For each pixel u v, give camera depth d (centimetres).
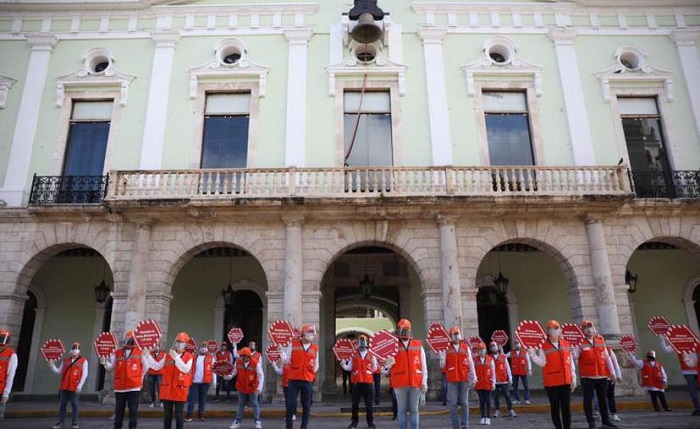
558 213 1443
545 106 1627
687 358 1021
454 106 1617
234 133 1612
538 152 1582
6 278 1447
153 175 1468
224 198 1398
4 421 1115
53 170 1566
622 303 1416
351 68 1633
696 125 1612
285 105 1612
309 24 1698
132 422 856
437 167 1457
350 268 1777
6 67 1655
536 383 1686
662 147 1614
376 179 1430
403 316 1741
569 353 800
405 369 757
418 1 1714
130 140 1590
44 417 1204
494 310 1770
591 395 888
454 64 1662
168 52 1667
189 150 1576
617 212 1458
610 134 1602
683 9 1730
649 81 1655
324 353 1717
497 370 1127
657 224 1479
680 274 1755
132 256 1423
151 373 1233
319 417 1164
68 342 1712
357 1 1638
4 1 1684
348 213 1420
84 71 1644
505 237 1448
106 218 1461
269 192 1445
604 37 1702
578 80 1647
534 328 805
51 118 1612
